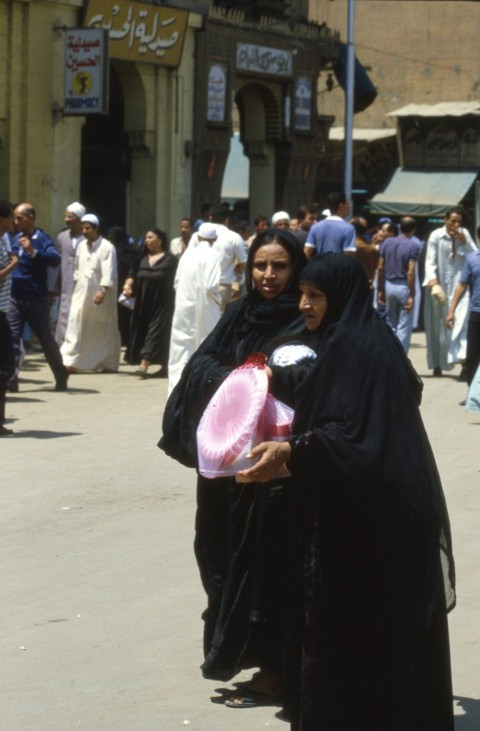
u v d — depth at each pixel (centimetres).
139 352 1750
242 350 555
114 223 2678
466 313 1717
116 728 535
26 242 1502
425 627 464
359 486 451
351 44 3206
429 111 4153
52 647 635
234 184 3994
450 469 1077
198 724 538
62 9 2339
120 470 1059
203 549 566
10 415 1347
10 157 2286
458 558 795
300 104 3150
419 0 4334
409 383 467
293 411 493
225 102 2847
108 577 754
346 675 462
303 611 474
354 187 4306
